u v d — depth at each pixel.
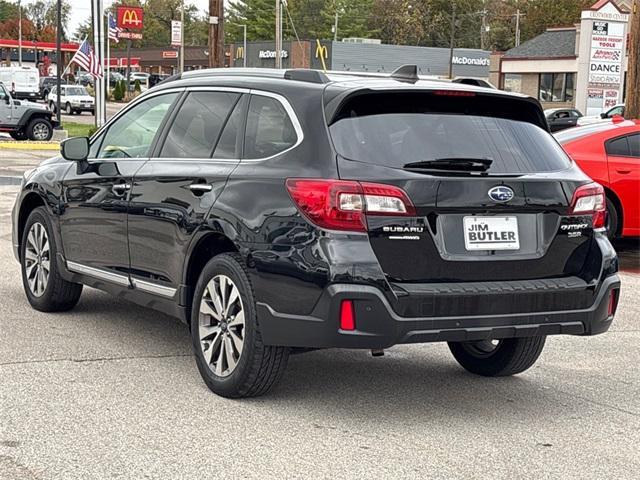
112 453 4.74
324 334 5.08
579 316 5.54
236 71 6.34
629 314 8.88
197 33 166.38
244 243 5.45
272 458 4.76
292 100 5.61
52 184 7.52
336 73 6.09
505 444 5.13
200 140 6.20
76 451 4.75
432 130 5.42
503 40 135.62
